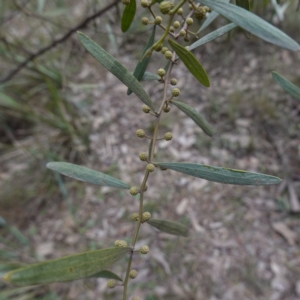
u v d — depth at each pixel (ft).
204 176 0.51
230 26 0.61
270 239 2.28
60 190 2.70
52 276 0.38
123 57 3.18
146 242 2.35
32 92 2.92
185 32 0.63
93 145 2.93
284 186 2.49
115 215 2.52
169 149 2.77
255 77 3.05
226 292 2.09
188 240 2.33
